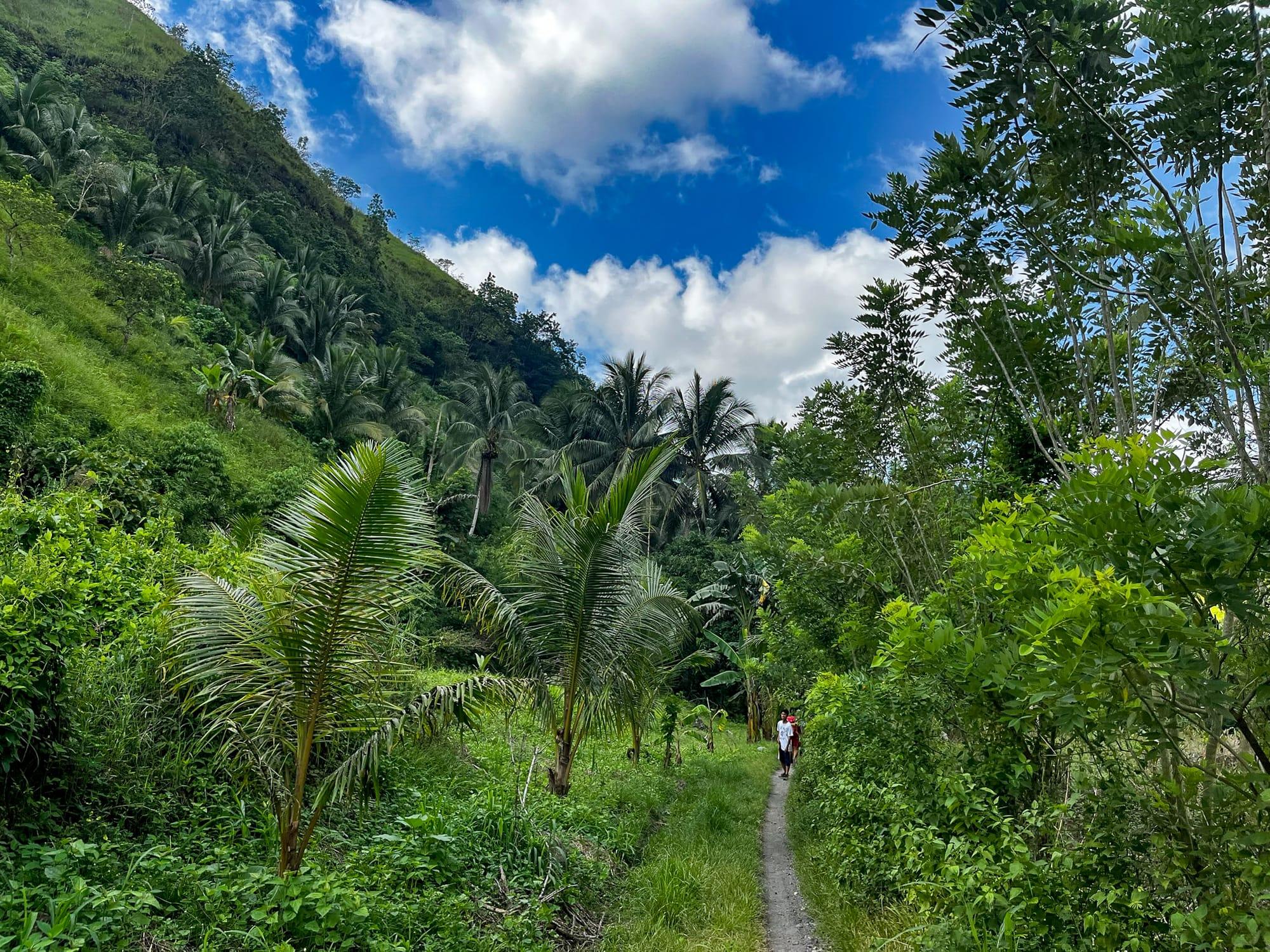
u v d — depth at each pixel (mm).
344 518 3828
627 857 7238
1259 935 2008
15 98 38844
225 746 4453
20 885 3082
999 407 5816
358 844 5055
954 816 3537
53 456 12109
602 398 36500
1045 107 3844
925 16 3789
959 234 4422
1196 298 3498
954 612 4422
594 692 8047
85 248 34062
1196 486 2264
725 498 36125
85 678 4516
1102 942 2494
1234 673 2443
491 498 38875
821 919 5547
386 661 4473
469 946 4184
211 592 4344
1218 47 3615
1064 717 2424
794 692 13203
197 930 3438
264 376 32250
